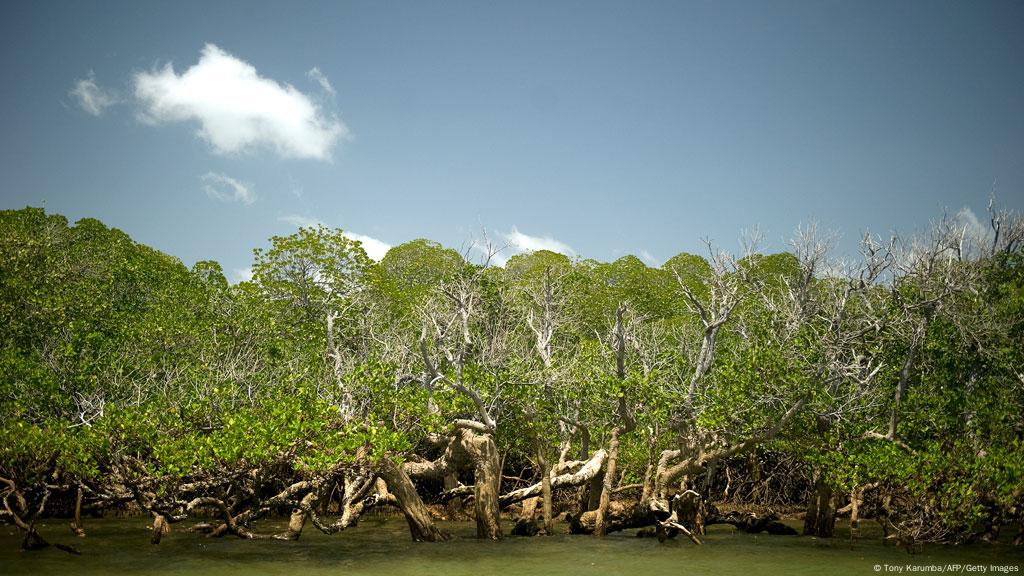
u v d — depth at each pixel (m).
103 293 32.84
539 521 26.22
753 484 32.28
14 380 22.94
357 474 24.19
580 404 26.98
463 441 23.92
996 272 29.53
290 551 21.14
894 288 26.11
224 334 29.38
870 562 19.92
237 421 19.94
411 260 54.12
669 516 23.86
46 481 24.17
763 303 28.62
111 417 20.11
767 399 22.12
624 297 48.94
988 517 22.56
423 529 23.09
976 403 23.12
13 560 18.48
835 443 23.34
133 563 18.72
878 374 24.62
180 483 22.03
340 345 28.58
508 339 30.36
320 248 35.81
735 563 19.88
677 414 23.78
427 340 28.05
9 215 40.75
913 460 20.88
